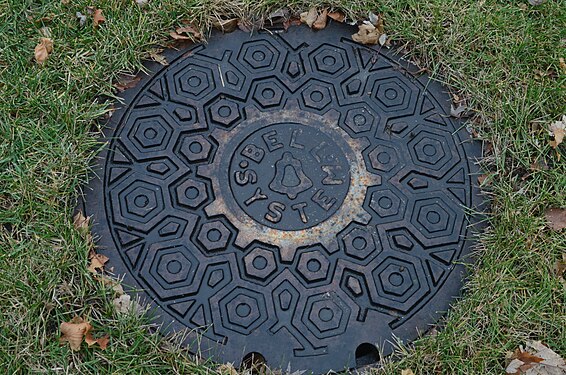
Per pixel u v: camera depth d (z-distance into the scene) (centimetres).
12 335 117
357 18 156
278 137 140
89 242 127
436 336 121
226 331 121
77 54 147
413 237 131
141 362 116
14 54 146
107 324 119
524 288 126
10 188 131
